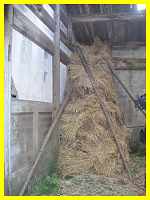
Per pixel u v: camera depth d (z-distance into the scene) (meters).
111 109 5.43
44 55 4.50
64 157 4.64
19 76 3.32
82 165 4.51
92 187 3.86
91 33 7.70
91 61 6.46
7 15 2.89
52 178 3.99
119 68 8.10
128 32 7.80
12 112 3.00
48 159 4.38
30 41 3.74
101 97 5.43
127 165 4.52
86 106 5.16
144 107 6.82
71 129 4.83
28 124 3.60
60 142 4.86
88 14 6.57
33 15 3.83
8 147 2.81
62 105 5.12
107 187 3.88
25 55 3.54
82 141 4.79
